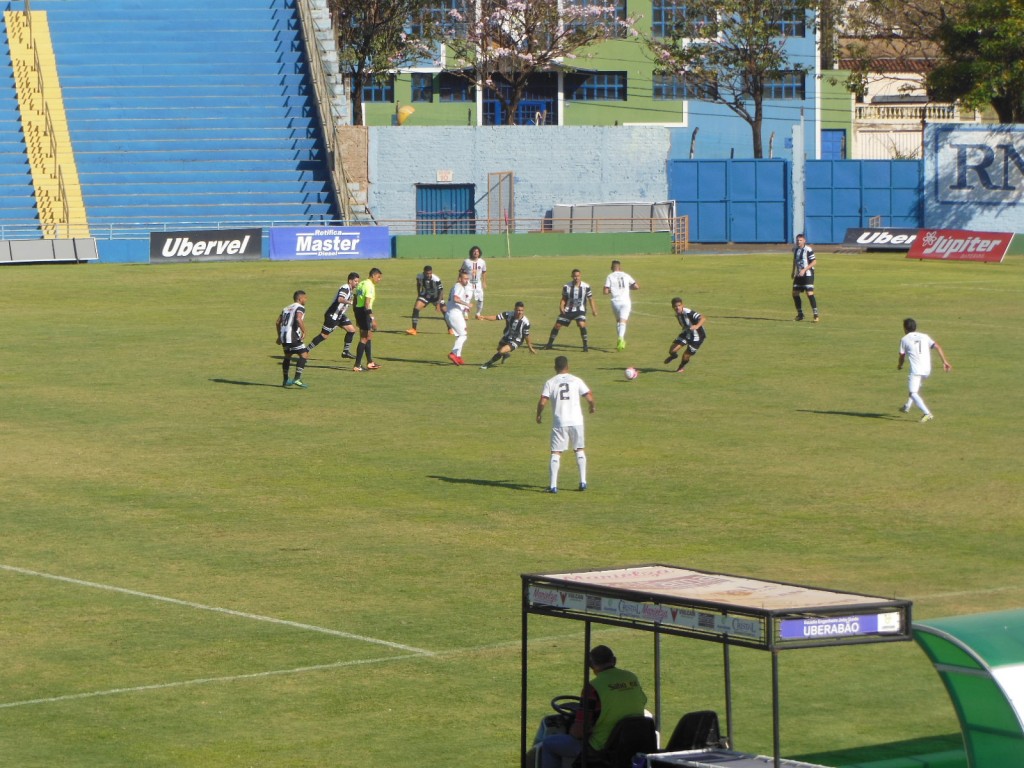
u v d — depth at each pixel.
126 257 128.25
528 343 81.19
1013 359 81.44
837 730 30.14
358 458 59.03
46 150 142.50
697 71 188.62
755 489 53.84
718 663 35.19
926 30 188.75
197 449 60.69
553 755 25.53
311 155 150.12
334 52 169.00
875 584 41.25
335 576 42.88
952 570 43.03
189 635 37.34
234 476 56.12
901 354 66.62
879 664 35.19
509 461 58.50
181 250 127.19
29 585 42.16
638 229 162.25
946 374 77.25
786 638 21.52
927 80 176.38
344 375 77.31
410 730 30.52
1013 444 61.31
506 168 166.50
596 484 54.78
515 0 189.38
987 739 23.36
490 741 29.80
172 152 146.12
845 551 45.25
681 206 168.12
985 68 166.88
